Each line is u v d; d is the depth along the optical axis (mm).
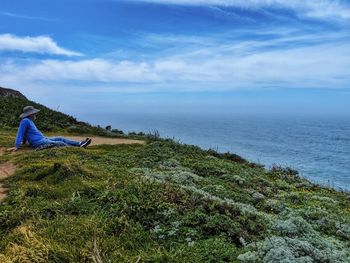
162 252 6414
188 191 9016
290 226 7484
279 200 11938
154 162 14266
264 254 6379
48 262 5906
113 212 7637
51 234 6672
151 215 7680
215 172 14133
